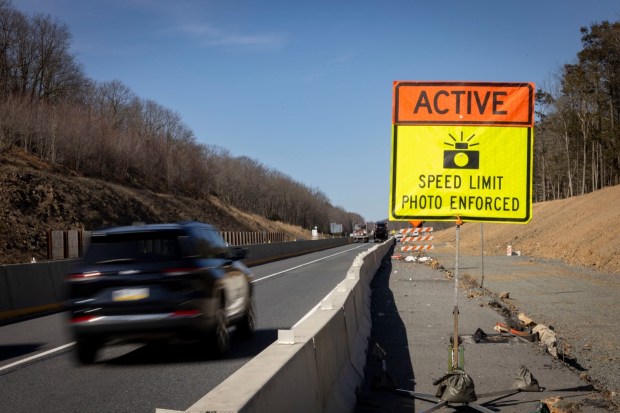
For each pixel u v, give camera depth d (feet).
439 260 119.96
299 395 14.85
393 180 22.44
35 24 262.88
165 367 28.68
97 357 30.60
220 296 31.40
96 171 214.69
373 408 22.24
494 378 26.78
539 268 94.79
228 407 10.43
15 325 44.04
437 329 39.70
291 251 157.28
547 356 31.19
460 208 22.30
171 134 333.42
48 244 104.88
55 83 272.92
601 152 241.76
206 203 288.92
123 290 28.89
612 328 41.37
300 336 18.01
